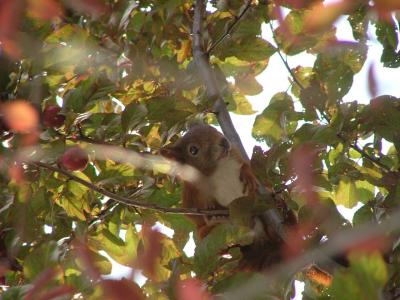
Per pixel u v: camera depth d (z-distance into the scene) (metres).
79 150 8.75
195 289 4.38
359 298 3.27
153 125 9.74
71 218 9.66
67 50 8.77
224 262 8.59
